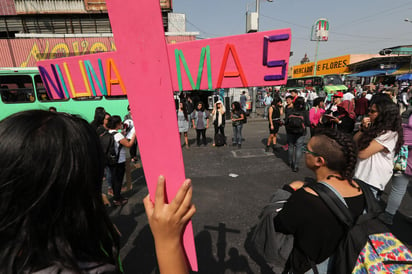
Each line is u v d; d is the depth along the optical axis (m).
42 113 0.47
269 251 1.32
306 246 1.02
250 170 4.88
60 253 0.44
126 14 0.51
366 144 2.14
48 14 13.84
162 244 0.52
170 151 0.56
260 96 22.08
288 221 1.06
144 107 0.55
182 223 0.52
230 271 2.17
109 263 0.51
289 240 1.28
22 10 13.46
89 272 0.46
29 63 12.28
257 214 3.14
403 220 2.86
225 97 13.19
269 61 0.56
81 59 0.64
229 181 4.31
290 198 1.11
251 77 0.57
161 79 0.53
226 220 3.01
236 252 2.41
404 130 2.45
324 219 0.98
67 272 0.43
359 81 24.52
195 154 6.27
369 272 0.87
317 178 1.22
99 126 3.27
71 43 12.57
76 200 0.46
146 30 0.51
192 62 0.57
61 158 0.42
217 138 6.82
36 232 0.43
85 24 14.38
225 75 0.57
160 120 0.55
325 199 1.00
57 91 0.69
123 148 3.36
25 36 11.98
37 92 6.88
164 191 0.56
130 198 3.72
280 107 6.29
